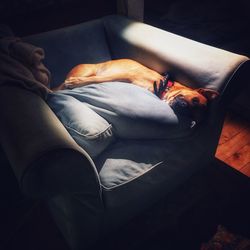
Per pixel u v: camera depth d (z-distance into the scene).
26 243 1.56
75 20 2.31
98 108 1.44
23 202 1.79
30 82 1.36
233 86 1.57
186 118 1.51
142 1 2.38
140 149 1.44
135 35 2.01
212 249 1.48
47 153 1.00
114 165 1.36
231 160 2.06
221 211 1.70
